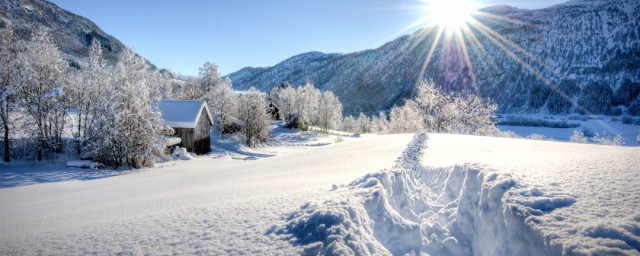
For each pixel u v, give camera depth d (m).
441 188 9.38
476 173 7.54
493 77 197.00
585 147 12.11
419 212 7.93
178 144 38.41
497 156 11.32
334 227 4.75
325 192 7.58
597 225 3.93
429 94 42.47
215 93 60.56
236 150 48.50
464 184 7.91
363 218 5.34
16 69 29.12
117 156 27.61
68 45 136.50
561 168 7.00
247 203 7.37
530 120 93.62
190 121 38.44
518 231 4.62
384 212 6.20
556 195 5.13
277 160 23.56
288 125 86.12
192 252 4.62
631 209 4.26
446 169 10.21
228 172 19.11
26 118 30.03
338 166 16.20
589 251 3.47
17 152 29.53
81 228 6.60
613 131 73.19
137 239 5.34
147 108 28.81
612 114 124.06
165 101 41.38
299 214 5.68
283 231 5.12
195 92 66.31
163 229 5.80
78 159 30.84
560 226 4.14
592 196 4.93
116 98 28.09
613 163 6.84
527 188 5.56
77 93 32.47
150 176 22.42
